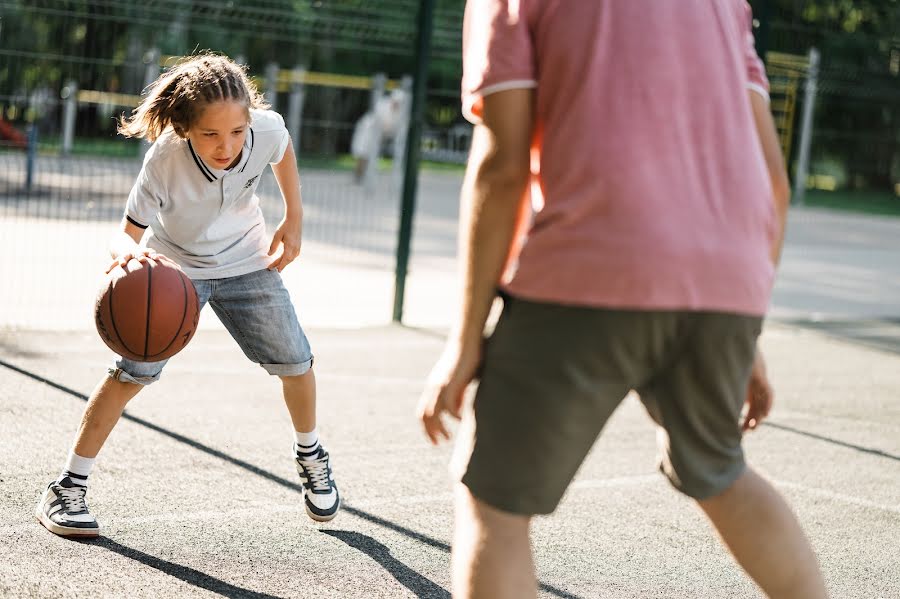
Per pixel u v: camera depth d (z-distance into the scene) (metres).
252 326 3.95
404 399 6.40
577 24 2.25
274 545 3.94
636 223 2.18
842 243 18.38
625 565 4.03
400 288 8.88
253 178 3.87
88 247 11.05
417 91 8.67
